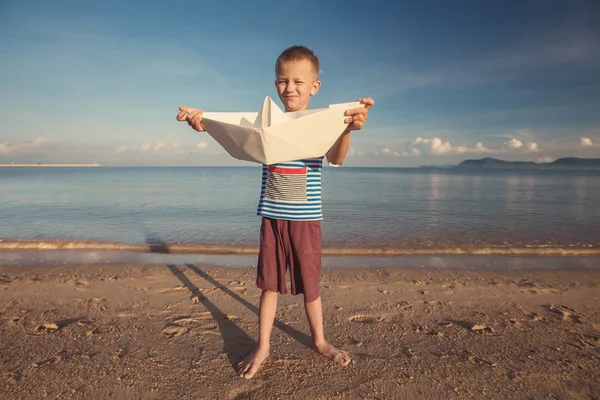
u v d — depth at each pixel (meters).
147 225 7.40
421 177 46.75
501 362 2.13
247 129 1.65
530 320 2.77
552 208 10.64
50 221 7.80
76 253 5.05
